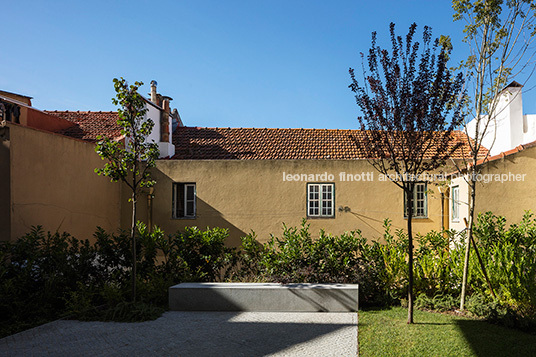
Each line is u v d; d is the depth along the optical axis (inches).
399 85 298.4
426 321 306.7
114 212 588.1
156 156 358.3
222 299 358.9
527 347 247.9
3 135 391.5
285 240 423.8
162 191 595.8
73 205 490.6
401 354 240.7
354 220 579.2
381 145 304.0
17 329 300.0
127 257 398.6
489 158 524.4
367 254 389.7
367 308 361.4
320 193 587.2
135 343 267.6
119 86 338.6
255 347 259.0
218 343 267.1
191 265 429.7
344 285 360.5
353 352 247.3
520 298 313.3
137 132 352.5
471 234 336.5
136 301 358.3
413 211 577.6
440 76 292.5
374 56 306.8
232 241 587.2
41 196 433.1
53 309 340.2
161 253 556.4
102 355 246.4
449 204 566.6
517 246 352.8
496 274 333.4
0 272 313.6
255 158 645.3
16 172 398.3
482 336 268.8
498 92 327.9
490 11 314.7
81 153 510.6
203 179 595.2
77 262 370.6
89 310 333.4
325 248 399.5
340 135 728.3
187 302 360.8
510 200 479.8
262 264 409.7
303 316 334.3
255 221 587.5
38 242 360.8
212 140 724.7
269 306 355.3
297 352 248.8
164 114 673.6
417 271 371.2
